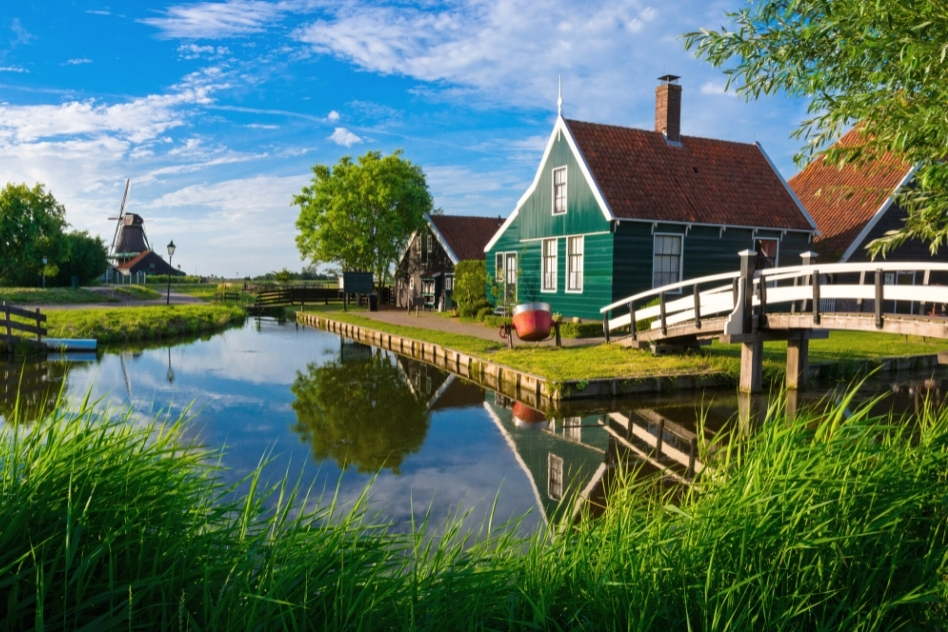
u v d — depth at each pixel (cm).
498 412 1055
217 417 997
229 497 582
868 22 516
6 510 225
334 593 253
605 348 1526
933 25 492
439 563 302
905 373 1420
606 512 375
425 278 3659
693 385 1230
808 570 300
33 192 4591
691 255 2016
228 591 239
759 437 361
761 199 2180
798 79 591
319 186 4178
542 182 2225
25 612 212
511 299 2438
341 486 654
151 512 263
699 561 298
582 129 2102
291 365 1638
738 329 1182
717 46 620
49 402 1051
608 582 282
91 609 229
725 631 261
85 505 239
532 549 322
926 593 287
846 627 291
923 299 940
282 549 270
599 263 1956
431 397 1195
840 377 1338
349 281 3925
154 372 1484
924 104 517
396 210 4166
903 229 617
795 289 1146
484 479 686
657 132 2236
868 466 350
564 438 875
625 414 1033
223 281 8269
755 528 300
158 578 227
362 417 1015
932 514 349
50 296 3947
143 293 4959
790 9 579
